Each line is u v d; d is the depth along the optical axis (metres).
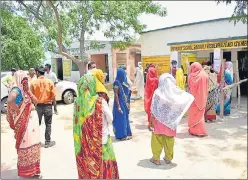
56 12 12.81
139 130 7.66
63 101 12.96
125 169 5.00
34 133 4.51
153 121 5.06
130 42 18.23
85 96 3.67
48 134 6.34
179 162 5.30
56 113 10.22
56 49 17.31
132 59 22.12
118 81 6.55
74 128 3.81
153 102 5.01
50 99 6.26
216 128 7.60
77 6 15.98
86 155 3.70
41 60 20.47
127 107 6.76
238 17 9.81
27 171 4.46
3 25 17.39
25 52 18.83
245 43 11.65
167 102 4.85
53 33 15.34
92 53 21.80
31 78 7.81
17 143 4.47
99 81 4.31
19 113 4.41
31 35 19.19
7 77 10.80
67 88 12.62
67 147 6.36
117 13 16.27
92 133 3.64
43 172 4.93
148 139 6.76
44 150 6.17
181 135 7.05
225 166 5.04
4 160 5.68
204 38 13.99
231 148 6.00
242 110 9.89
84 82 3.69
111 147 3.86
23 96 4.41
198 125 6.87
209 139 6.65
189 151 5.89
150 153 5.82
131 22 16.62
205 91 6.79
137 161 5.38
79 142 3.76
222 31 13.24
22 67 19.08
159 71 16.53
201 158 5.48
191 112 6.92
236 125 7.85
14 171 5.07
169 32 15.67
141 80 12.59
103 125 3.73
